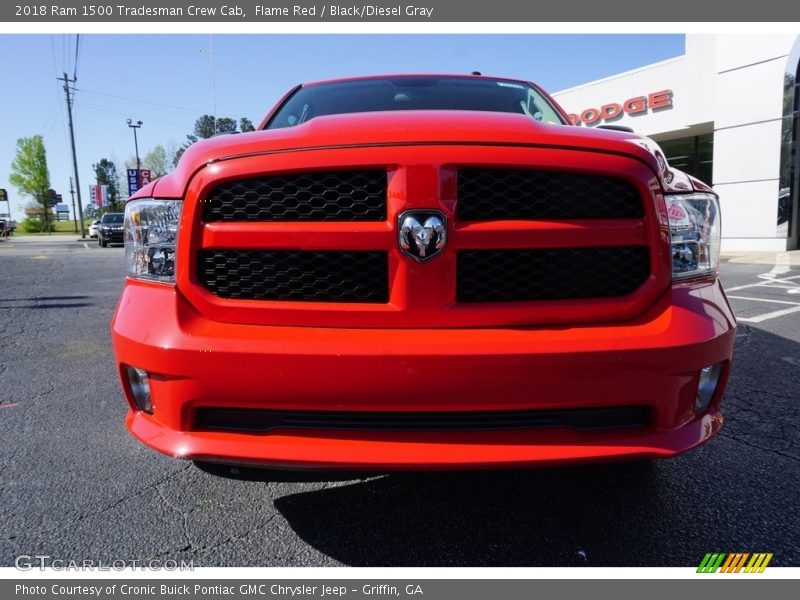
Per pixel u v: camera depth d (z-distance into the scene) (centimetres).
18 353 455
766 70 1280
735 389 340
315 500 220
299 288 166
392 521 205
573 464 158
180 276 171
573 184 167
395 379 153
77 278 1003
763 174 1305
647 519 204
